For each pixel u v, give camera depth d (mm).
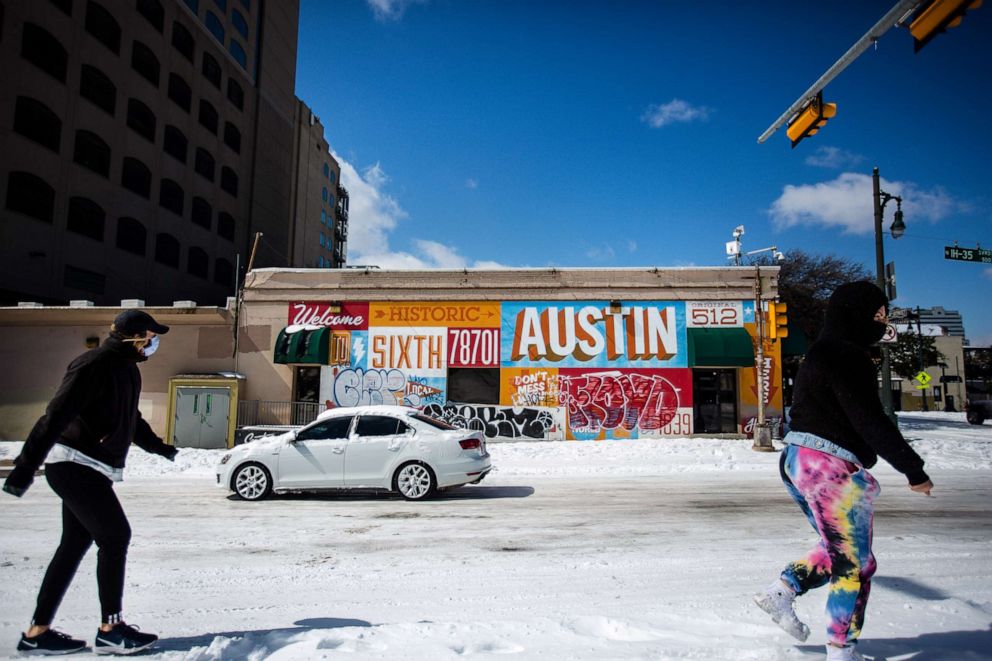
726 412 19047
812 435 2939
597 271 19391
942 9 6500
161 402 19828
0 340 20297
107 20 37031
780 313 16281
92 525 3205
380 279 19781
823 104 9008
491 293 19516
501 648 3262
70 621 4180
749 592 4711
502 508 8766
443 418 19156
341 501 9500
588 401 18953
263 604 4613
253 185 53375
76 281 33719
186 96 44625
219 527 7539
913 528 7043
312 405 19297
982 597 4332
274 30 58375
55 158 32594
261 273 20062
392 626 3646
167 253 41969
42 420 3014
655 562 5719
